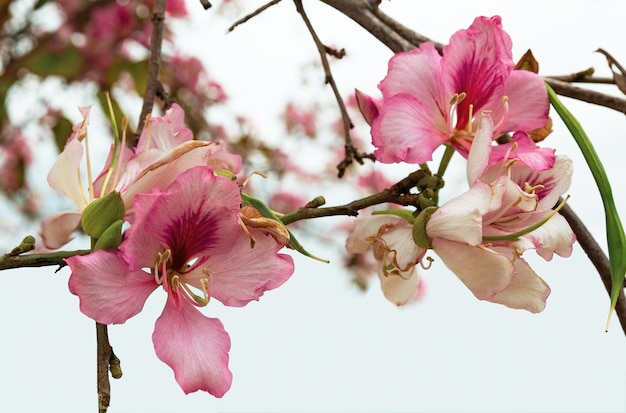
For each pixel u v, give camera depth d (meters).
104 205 0.80
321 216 0.86
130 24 1.92
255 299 0.82
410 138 0.87
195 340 0.81
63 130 1.87
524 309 0.87
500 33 0.89
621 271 0.87
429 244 0.86
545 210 0.87
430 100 0.88
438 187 0.87
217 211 0.81
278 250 0.82
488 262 0.85
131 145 1.00
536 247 0.87
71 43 1.84
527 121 0.90
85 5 1.88
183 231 0.81
